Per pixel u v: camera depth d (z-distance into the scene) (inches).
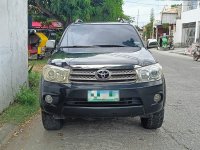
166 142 217.0
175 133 236.1
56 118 220.7
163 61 946.7
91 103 209.2
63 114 213.6
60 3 868.0
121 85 208.4
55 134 231.9
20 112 277.7
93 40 270.2
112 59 217.8
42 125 252.7
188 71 647.8
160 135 231.1
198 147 208.7
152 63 220.5
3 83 274.1
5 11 277.1
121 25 289.3
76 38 273.0
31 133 234.4
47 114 228.5
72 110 210.2
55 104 212.5
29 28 864.3
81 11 884.6
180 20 2118.6
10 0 292.0
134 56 228.7
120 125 253.6
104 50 249.3
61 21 927.7
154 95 214.8
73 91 208.2
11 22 295.6
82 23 291.3
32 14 947.3
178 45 2027.6
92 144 212.7
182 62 914.7
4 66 276.2
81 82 209.9
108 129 243.8
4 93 277.3
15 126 243.1
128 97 209.2
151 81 215.3
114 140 220.2
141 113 213.8
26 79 357.4
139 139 222.4
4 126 238.2
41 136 227.9
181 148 206.5
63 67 213.0
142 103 211.8
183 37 2058.3
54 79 213.8
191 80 510.9
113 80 209.5
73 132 236.5
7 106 286.7
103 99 207.5
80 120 265.4
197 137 227.9
